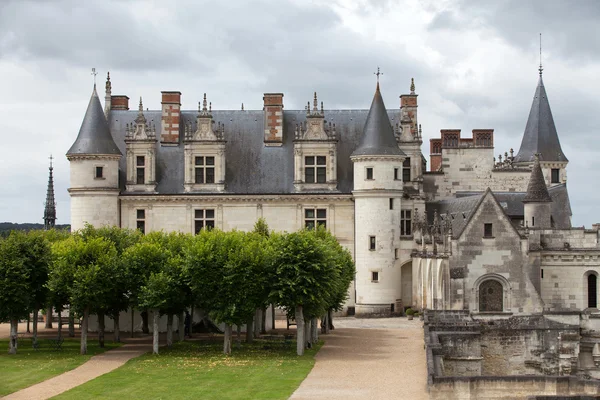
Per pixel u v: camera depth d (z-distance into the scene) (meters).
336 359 57.12
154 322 61.47
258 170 91.06
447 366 57.06
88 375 51.84
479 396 41.03
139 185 89.94
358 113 94.88
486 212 74.19
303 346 61.88
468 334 57.06
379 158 86.56
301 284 60.91
